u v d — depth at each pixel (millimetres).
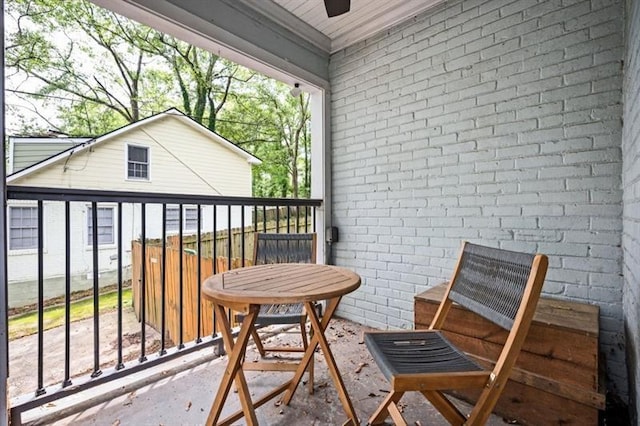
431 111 2492
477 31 2242
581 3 1822
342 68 3123
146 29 8250
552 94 1925
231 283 1463
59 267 6523
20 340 4191
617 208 1710
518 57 2059
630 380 1509
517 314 1147
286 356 2223
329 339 2584
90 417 1562
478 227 2242
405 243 2672
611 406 1688
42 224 1486
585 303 1785
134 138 7105
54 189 1489
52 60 7273
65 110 7555
